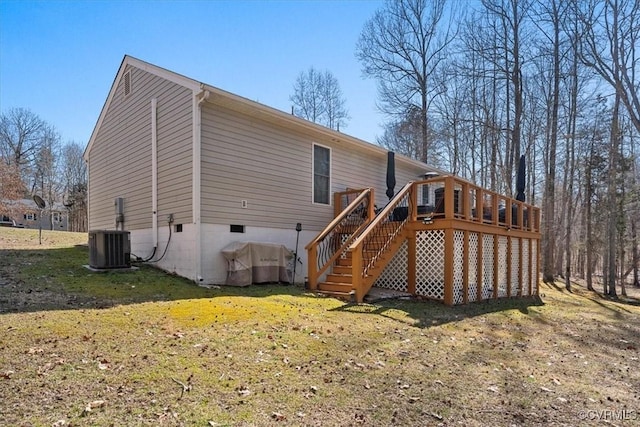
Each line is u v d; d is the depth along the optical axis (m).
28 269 7.06
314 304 6.34
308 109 26.86
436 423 2.75
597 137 18.98
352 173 10.89
